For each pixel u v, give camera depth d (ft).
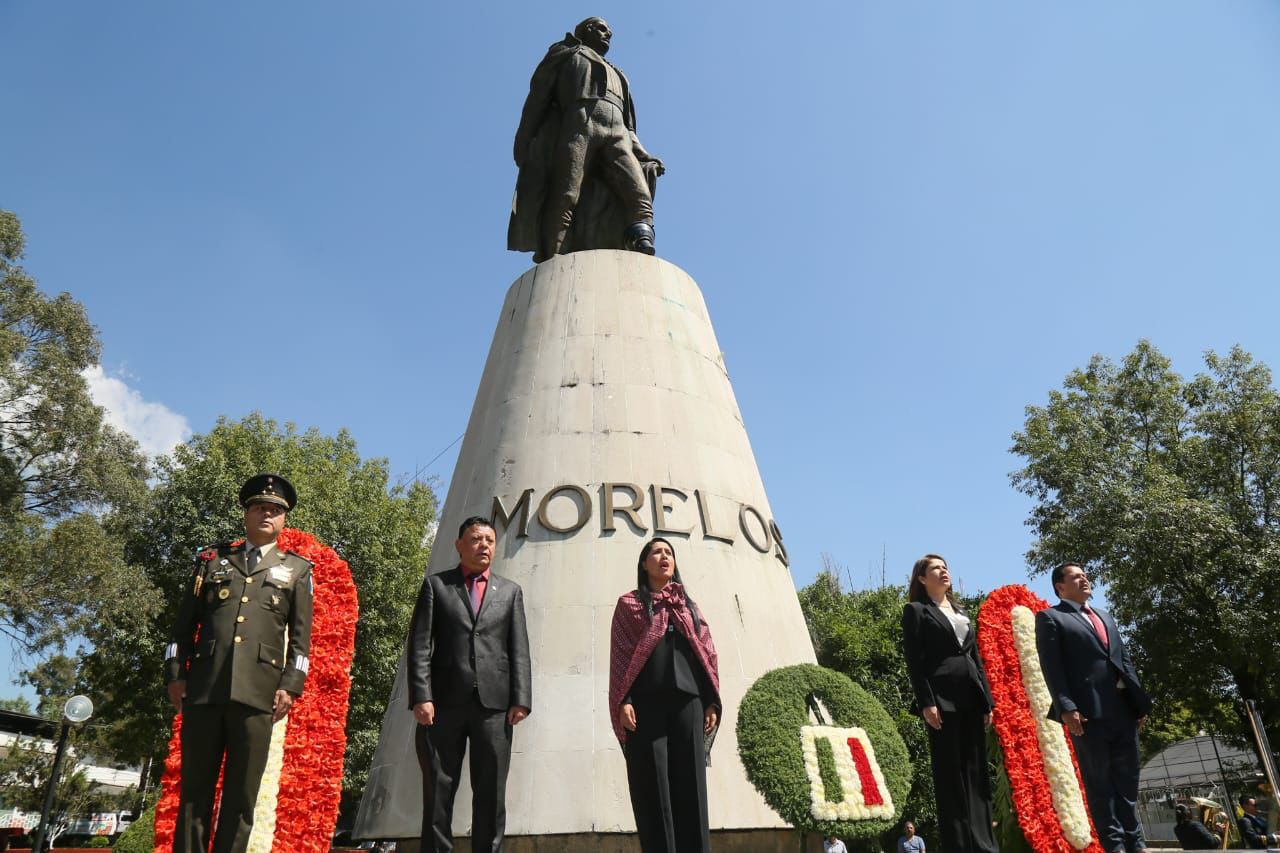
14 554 63.87
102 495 75.82
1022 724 21.95
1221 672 72.13
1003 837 24.39
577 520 27.20
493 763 14.97
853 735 22.91
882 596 86.94
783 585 29.45
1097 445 78.33
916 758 63.67
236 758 14.26
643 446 29.09
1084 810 20.56
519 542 27.22
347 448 91.71
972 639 17.47
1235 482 74.02
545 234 40.19
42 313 76.13
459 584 16.34
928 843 66.13
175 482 77.66
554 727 23.22
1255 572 64.69
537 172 41.09
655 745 14.14
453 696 15.29
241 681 14.38
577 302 33.37
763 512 30.86
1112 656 17.94
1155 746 105.40
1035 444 79.66
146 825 26.20
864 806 21.49
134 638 68.90
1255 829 45.73
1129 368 82.84
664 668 14.49
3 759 98.37
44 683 82.58
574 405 30.19
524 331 33.63
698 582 26.53
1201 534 65.57
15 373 72.28
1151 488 69.41
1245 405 74.38
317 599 19.94
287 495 16.30
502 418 31.30
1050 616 18.48
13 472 72.13
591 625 25.03
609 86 41.73
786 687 23.63
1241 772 79.30
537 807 22.02
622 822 21.67
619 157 40.16
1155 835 102.53
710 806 22.16
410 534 83.71
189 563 74.43
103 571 66.13
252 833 16.79
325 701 18.94
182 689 14.49
